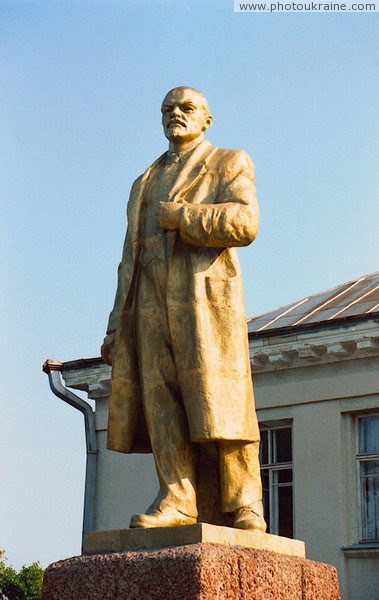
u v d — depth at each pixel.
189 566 5.74
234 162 6.88
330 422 15.81
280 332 16.05
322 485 15.64
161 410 6.68
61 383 17.80
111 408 6.86
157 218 6.69
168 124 7.05
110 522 17.56
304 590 6.42
